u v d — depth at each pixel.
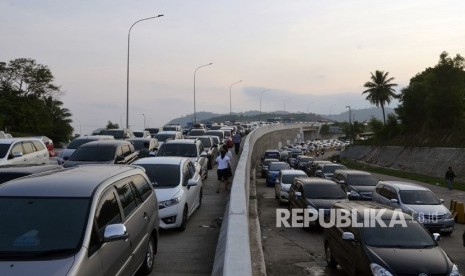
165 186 11.59
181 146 20.31
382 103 97.69
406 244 9.73
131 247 6.65
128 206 6.92
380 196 20.56
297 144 95.19
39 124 65.69
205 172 21.09
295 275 11.56
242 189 11.60
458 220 21.25
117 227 5.54
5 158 15.96
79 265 4.86
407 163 55.47
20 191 5.84
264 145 63.06
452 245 16.42
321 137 147.88
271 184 34.22
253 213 18.06
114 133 28.45
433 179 42.88
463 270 12.86
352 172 25.55
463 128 48.38
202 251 9.58
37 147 18.44
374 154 70.00
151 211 8.07
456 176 42.88
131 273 6.68
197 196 13.88
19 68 68.38
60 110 73.75
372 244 9.68
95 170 7.21
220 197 16.83
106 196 6.15
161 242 10.32
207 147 26.75
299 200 18.84
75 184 6.08
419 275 8.75
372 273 8.97
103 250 5.50
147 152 20.16
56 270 4.70
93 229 5.42
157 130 42.41
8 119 62.19
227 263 5.50
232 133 47.50
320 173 32.81
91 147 16.33
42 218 5.43
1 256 4.92
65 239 5.18
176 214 11.10
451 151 46.44
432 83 55.06
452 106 51.88
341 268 11.39
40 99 70.19
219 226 11.98
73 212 5.54
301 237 16.38
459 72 52.66
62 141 72.69
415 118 62.31
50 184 6.05
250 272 5.17
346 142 128.62
